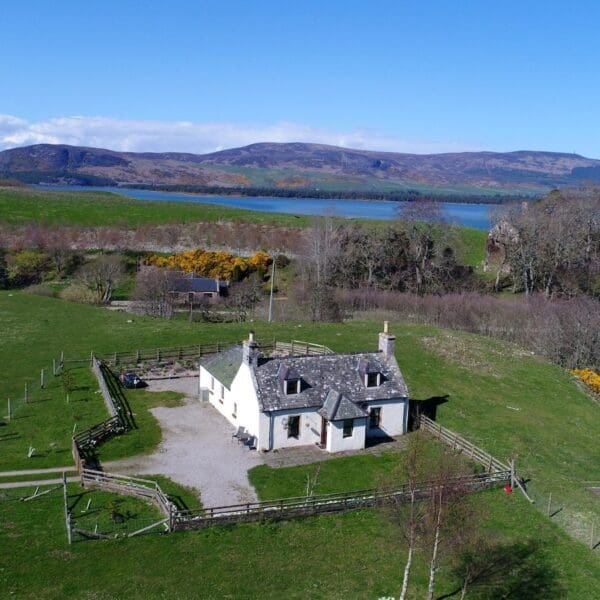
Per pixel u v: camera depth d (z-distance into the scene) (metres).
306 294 104.62
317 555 37.09
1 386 61.72
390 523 38.91
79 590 32.41
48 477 44.50
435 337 82.19
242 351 58.75
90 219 163.12
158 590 32.84
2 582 32.53
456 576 35.91
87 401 58.28
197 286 113.06
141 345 75.50
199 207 196.50
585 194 138.62
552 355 86.62
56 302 95.81
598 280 114.44
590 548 40.12
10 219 154.38
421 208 133.12
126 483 42.69
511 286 124.94
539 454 54.44
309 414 51.88
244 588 33.59
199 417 56.78
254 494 43.62
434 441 54.16
